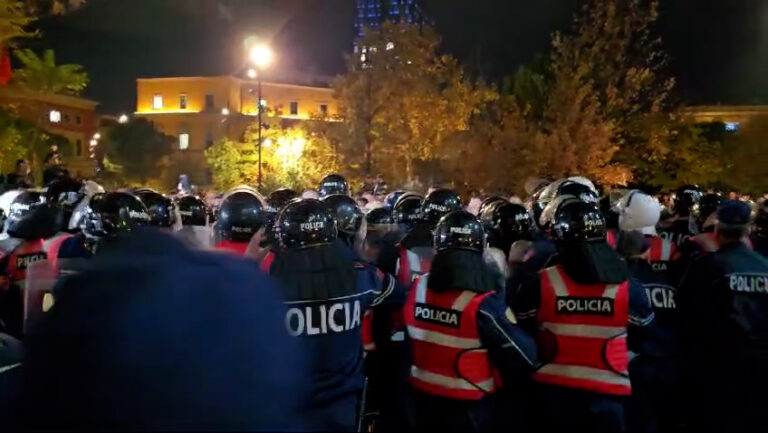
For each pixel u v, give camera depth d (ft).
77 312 4.58
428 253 20.71
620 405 14.33
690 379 17.94
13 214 22.80
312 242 13.97
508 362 13.79
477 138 99.60
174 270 4.84
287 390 4.95
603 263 14.17
